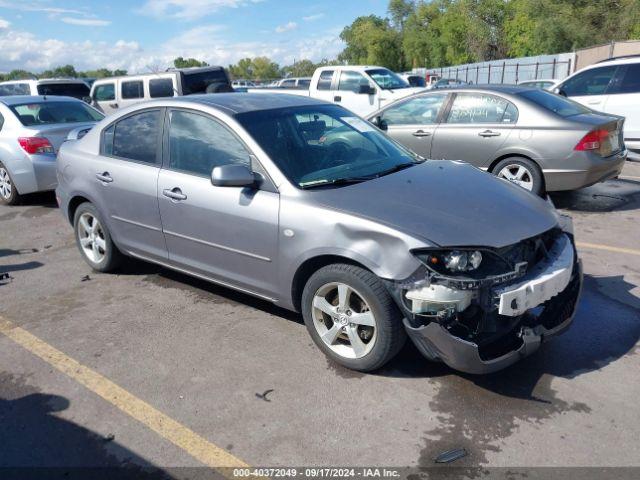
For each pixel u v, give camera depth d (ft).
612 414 9.84
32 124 26.68
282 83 98.68
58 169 17.52
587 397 10.34
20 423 10.21
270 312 14.29
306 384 11.06
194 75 43.73
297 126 13.61
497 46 181.57
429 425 9.73
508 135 22.44
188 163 13.80
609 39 116.88
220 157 13.10
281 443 9.43
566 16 122.21
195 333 13.30
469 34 182.29
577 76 33.47
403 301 10.08
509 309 9.75
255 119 13.23
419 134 24.85
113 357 12.35
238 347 12.59
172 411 10.39
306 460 9.02
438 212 10.80
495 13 176.65
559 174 21.66
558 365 11.41
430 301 9.71
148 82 44.11
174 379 11.42
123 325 13.85
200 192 13.20
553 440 9.24
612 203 23.94
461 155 23.85
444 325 9.89
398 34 262.47
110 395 10.96
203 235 13.39
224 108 13.48
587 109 23.97
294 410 10.27
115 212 15.71
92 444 9.61
